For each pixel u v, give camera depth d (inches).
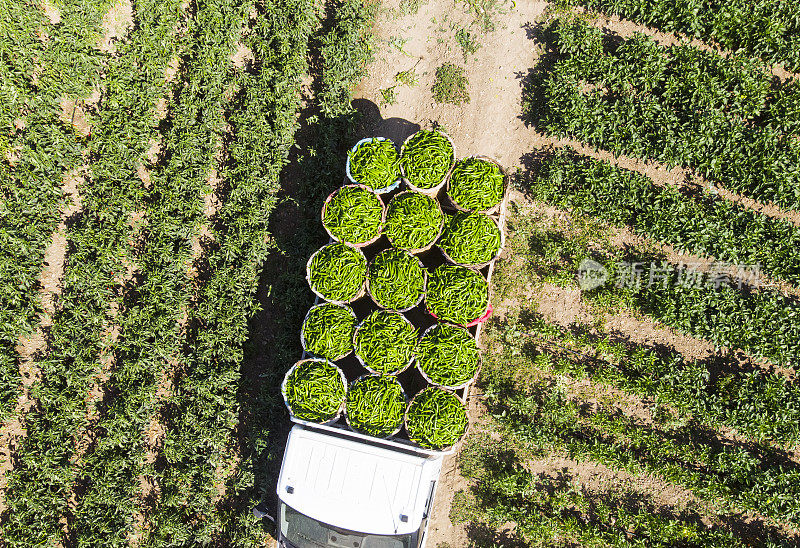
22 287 475.2
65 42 483.8
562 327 474.3
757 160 455.2
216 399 455.8
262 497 450.3
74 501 477.4
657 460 454.9
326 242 462.6
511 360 473.1
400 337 387.5
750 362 461.1
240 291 459.5
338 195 408.2
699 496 450.0
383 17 500.4
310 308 425.1
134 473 461.7
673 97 470.3
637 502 460.1
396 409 386.9
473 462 469.7
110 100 478.9
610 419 464.1
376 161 403.5
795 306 449.7
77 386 466.0
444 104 492.7
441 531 471.5
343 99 476.4
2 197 482.0
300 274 452.8
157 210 470.9
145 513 474.6
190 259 482.6
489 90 490.9
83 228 472.4
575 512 462.6
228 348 457.1
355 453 366.0
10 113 485.4
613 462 454.3
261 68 475.5
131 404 455.8
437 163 399.9
